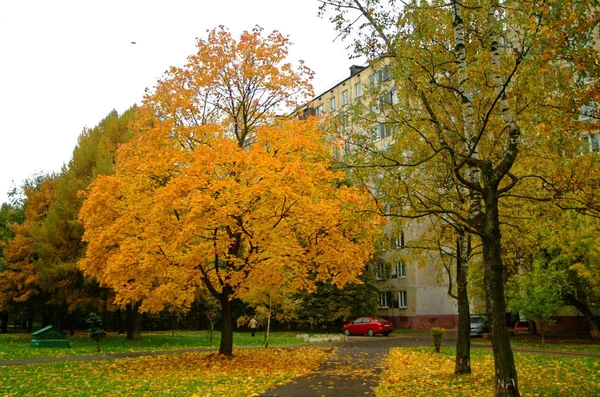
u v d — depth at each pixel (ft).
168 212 46.14
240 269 52.80
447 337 98.27
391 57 31.99
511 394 25.75
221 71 57.72
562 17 25.72
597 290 66.13
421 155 37.50
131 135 93.45
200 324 150.41
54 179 113.09
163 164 50.06
